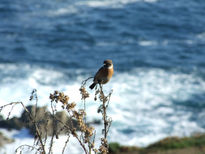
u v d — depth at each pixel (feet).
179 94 145.89
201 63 187.52
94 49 210.38
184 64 185.78
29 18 258.37
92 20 257.14
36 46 212.43
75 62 189.47
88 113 109.81
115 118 122.52
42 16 263.29
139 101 137.90
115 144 93.45
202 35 234.58
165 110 132.05
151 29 245.24
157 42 223.51
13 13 266.57
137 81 160.15
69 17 261.85
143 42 223.30
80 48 211.61
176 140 93.61
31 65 181.37
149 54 201.77
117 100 136.36
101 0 295.48
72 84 160.04
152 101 138.72
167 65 183.52
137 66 182.09
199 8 282.77
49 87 152.35
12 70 172.14
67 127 17.34
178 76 168.14
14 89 146.10
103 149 17.60
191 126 120.47
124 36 232.53
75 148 76.07
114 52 205.98
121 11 274.98
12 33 231.71
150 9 279.08
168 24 252.21
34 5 282.97
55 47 212.43
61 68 179.93
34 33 232.73
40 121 16.94
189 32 239.91
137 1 294.46
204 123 122.72
